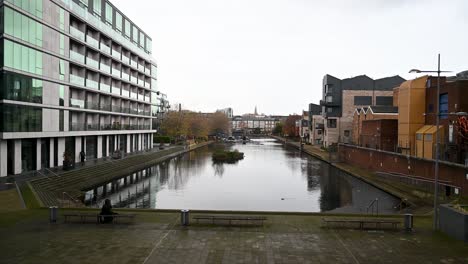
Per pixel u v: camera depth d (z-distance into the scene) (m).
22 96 33.91
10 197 24.75
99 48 49.84
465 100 33.16
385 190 35.84
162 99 133.50
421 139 39.53
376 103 83.19
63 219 19.59
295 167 57.38
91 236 16.56
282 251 14.80
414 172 35.06
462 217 16.11
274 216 20.61
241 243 15.77
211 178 45.53
